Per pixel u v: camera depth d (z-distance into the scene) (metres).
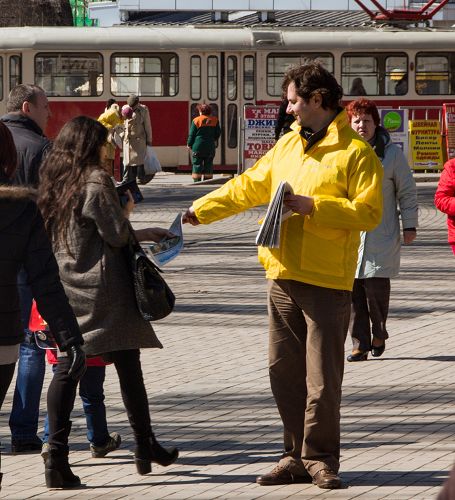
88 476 13.45
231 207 13.14
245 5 70.50
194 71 65.06
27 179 14.40
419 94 66.31
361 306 19.83
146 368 19.20
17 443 14.66
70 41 63.94
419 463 13.66
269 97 65.44
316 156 12.58
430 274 29.97
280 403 13.02
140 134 55.28
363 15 76.69
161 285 12.82
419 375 18.56
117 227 12.70
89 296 12.88
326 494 12.48
